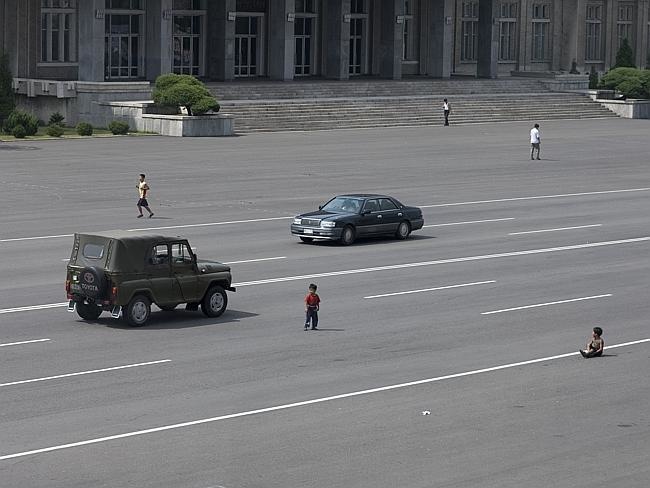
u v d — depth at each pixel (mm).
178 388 72500
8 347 80688
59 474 58250
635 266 115562
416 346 84188
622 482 59375
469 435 65688
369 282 105000
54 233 122438
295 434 64875
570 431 66938
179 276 89125
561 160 197000
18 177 159375
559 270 112750
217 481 57844
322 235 120938
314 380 75125
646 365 81062
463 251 120812
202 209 139750
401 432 65750
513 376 77500
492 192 160875
